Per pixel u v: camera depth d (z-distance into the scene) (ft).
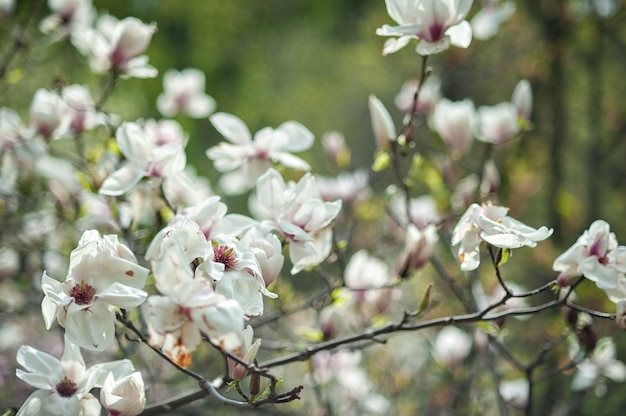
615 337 9.45
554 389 9.96
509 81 15.87
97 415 5.91
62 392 5.88
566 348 9.46
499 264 6.15
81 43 7.41
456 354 8.38
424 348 10.20
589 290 8.26
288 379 9.78
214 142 22.79
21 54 8.69
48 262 8.36
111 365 5.92
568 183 14.20
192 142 21.38
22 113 11.59
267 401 5.79
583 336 6.97
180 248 5.43
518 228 6.07
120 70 7.37
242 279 5.72
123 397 5.78
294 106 24.99
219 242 5.76
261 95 25.29
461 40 6.51
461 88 16.08
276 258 5.92
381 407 8.68
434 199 8.50
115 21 7.76
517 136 8.36
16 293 8.57
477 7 15.87
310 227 6.24
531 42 15.06
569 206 12.19
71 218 7.76
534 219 13.02
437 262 7.78
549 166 13.12
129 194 7.21
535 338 10.45
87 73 12.21
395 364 9.91
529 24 14.44
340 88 24.58
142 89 20.30
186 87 8.79
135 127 6.62
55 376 5.90
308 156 16.12
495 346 7.64
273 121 25.16
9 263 8.40
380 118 7.24
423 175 8.49
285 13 26.32
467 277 8.09
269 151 6.99
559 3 13.01
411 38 6.56
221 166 7.00
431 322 6.37
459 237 6.12
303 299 9.61
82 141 7.89
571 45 13.44
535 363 7.26
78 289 5.69
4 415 6.88
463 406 8.56
